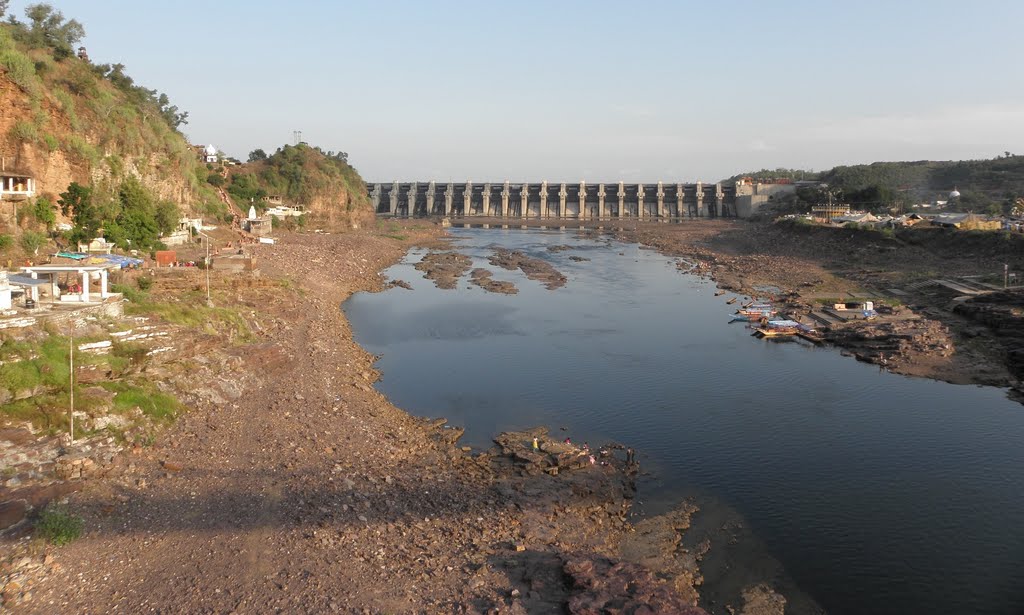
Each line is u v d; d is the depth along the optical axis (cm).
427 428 5794
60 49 9638
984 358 7744
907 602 3606
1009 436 5669
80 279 5984
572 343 8744
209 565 3309
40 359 4400
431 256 17238
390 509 4138
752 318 10069
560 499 4581
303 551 3506
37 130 7950
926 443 5553
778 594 3666
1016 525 4322
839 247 15875
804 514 4475
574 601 3147
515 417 6144
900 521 4381
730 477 4994
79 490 3738
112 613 2917
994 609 3550
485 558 3653
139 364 5044
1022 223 14838
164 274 7656
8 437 3859
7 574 3038
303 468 4469
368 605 3098
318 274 11981
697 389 6900
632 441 5634
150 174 11100
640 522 4369
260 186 19638
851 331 8769
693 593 3656
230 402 5334
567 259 17762
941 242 14100
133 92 12319
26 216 7412
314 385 6144
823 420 6056
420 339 8881
